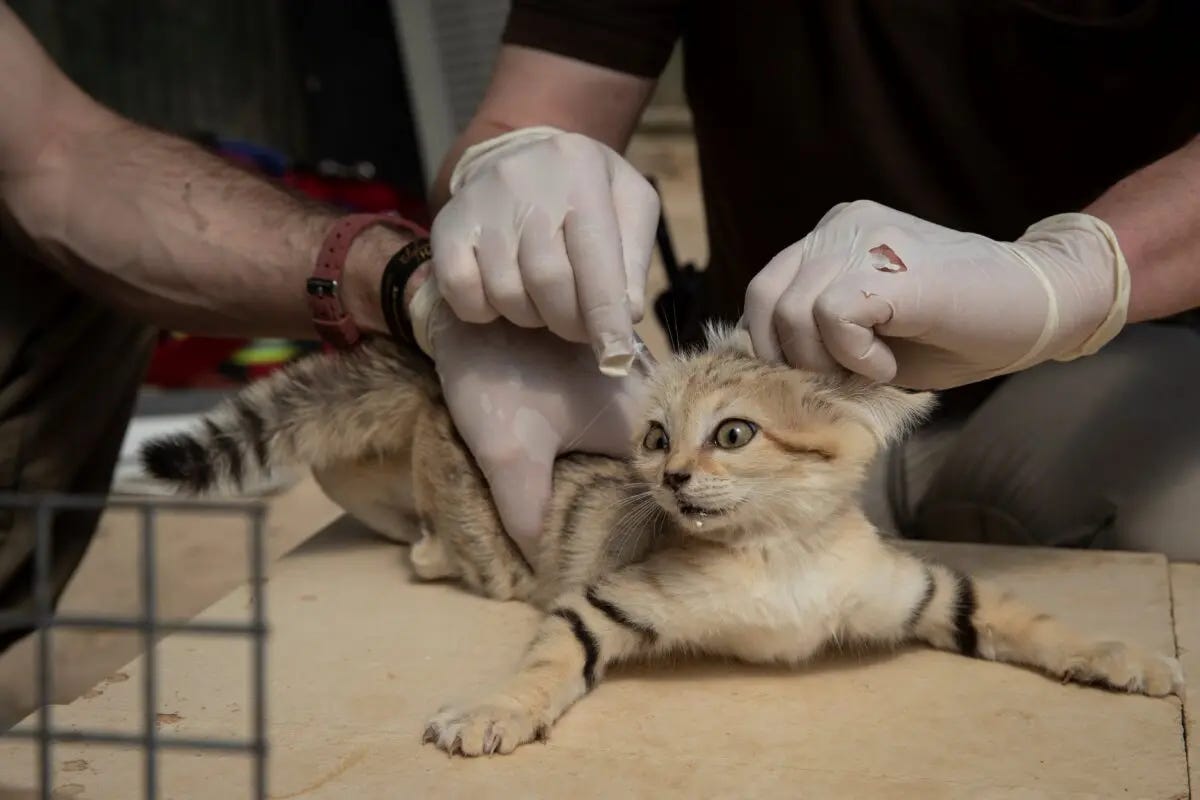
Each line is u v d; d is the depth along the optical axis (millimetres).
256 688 554
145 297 932
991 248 785
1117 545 1008
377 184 1946
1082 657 755
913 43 1061
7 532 959
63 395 973
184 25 2199
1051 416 1062
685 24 1117
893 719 728
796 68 1089
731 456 752
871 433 773
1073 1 1023
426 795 670
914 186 1090
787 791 671
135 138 947
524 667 744
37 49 946
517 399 853
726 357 792
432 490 893
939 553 937
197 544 1324
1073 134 1062
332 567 935
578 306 803
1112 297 804
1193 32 1007
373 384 923
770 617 763
